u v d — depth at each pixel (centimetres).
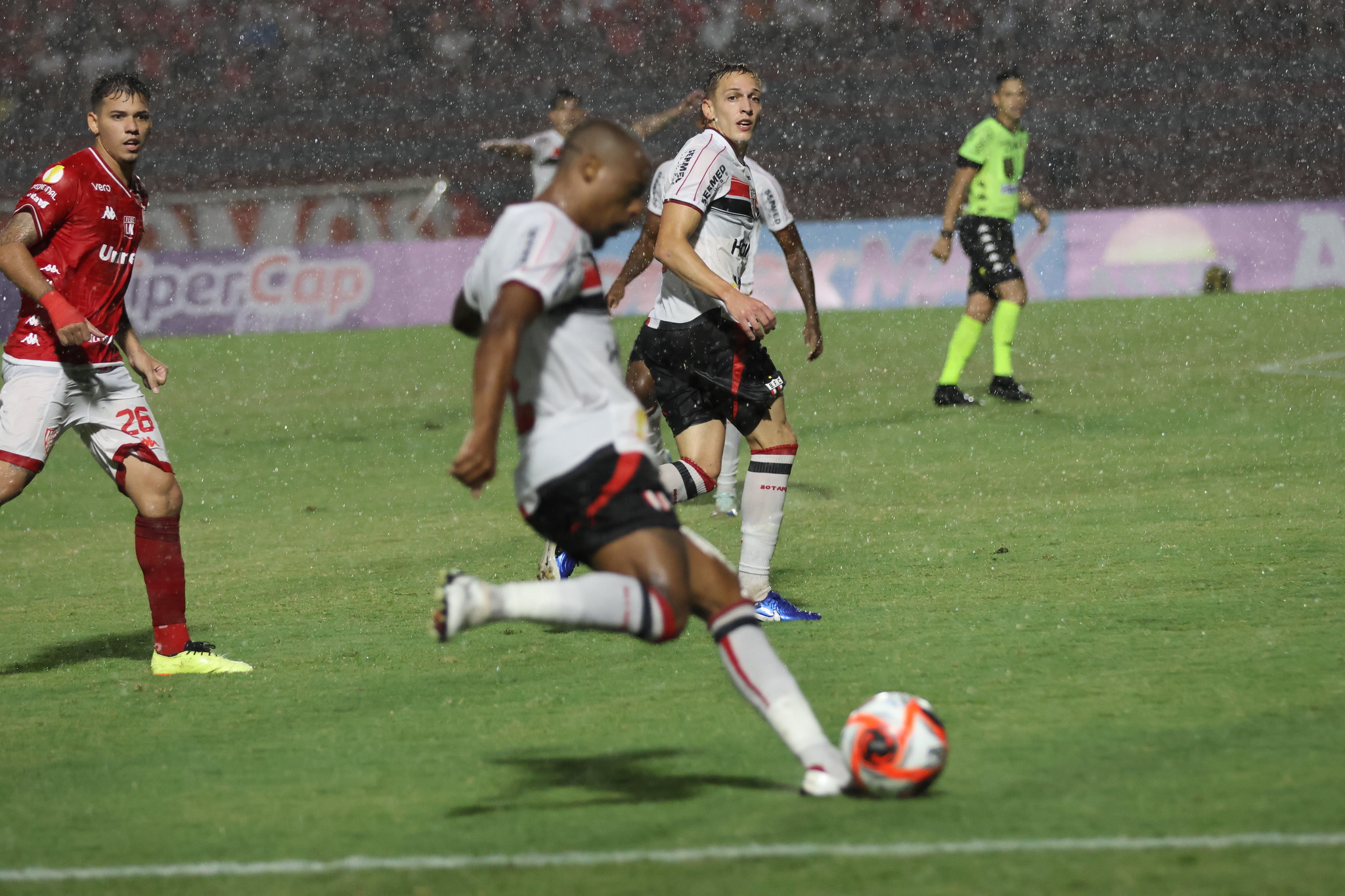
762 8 5944
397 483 2408
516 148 3494
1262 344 3466
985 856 681
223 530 2047
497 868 690
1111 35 5772
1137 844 691
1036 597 1358
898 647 1185
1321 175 5475
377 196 4619
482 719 1016
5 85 5719
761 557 1321
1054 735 899
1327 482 1930
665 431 2806
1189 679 1037
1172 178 5547
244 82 5825
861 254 4516
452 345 4084
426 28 5888
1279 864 659
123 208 1248
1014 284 2833
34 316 1221
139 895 678
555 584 725
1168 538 1619
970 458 2314
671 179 1328
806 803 775
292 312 4522
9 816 825
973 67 5825
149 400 3403
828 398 3044
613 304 1481
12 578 1777
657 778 845
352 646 1302
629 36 5966
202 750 970
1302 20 5616
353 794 841
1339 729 891
